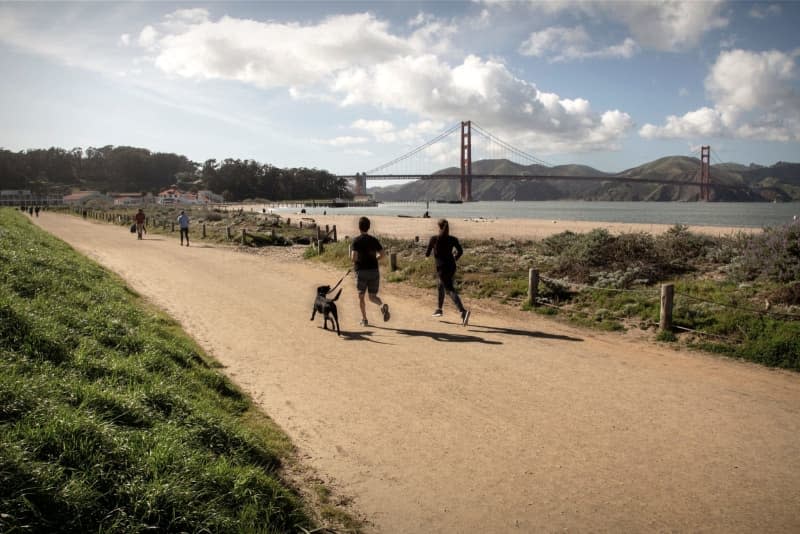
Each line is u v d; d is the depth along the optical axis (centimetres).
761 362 671
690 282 1064
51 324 519
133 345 576
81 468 286
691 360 685
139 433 342
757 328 733
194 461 327
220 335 786
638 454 420
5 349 423
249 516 303
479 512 342
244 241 2366
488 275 1286
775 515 337
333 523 327
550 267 1343
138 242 2478
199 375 552
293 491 359
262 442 422
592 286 1059
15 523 231
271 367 639
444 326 875
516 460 411
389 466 402
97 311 663
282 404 522
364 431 462
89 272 1061
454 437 451
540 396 548
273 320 900
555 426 474
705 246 1369
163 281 1280
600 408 516
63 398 358
